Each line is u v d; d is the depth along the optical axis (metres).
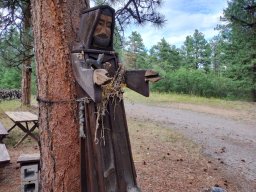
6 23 7.83
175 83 21.64
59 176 2.51
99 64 2.31
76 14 2.52
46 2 2.42
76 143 2.52
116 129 2.47
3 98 17.61
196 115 12.68
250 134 9.05
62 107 2.47
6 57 8.23
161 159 5.82
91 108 2.35
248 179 5.22
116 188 2.42
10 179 4.53
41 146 2.61
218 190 3.91
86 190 2.38
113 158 2.43
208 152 6.83
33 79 19.58
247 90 19.83
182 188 4.45
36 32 2.51
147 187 4.36
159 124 10.16
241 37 15.02
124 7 6.21
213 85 20.45
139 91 2.47
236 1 13.69
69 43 2.47
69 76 2.47
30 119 6.73
